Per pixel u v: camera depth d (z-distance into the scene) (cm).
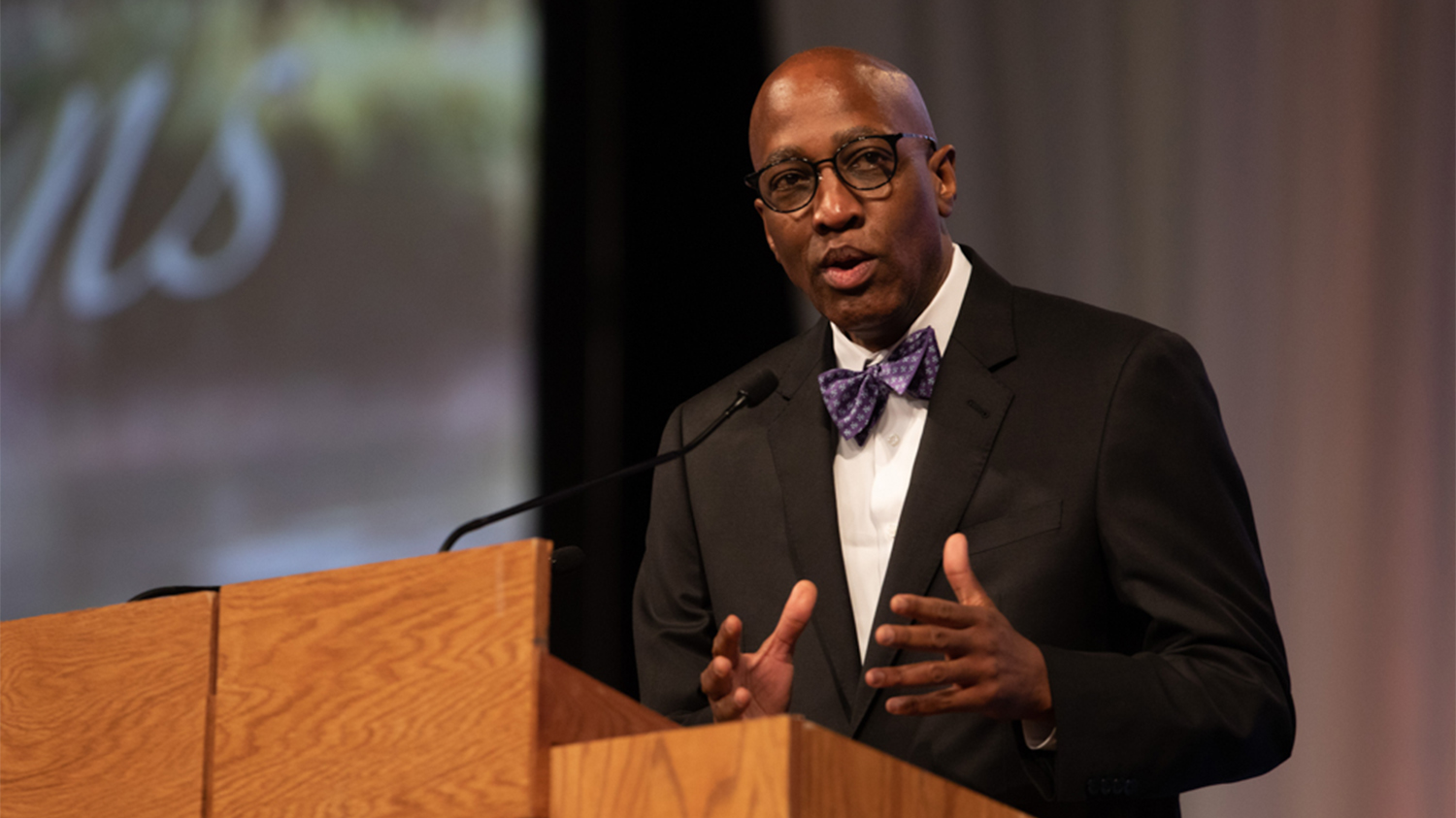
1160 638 600
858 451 689
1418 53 1077
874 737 618
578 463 1276
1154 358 642
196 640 483
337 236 1321
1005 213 1186
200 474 1306
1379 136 1079
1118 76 1169
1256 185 1109
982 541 627
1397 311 1059
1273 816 1034
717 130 1291
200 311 1327
